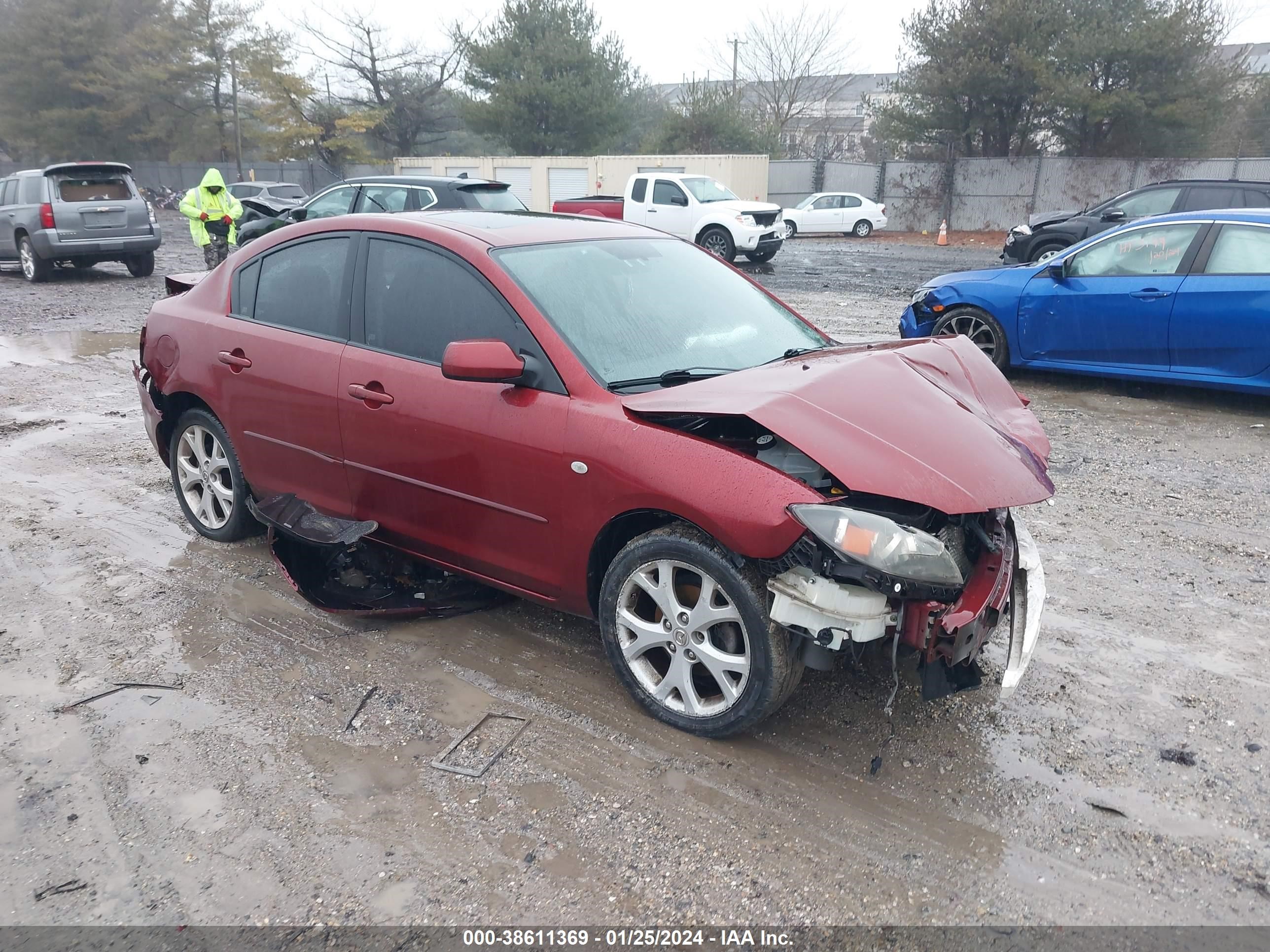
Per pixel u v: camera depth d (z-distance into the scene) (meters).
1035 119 31.27
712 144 42.34
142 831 2.83
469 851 2.74
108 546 5.01
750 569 3.00
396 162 38.31
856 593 2.82
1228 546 4.95
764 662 3.00
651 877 2.63
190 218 15.58
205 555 4.90
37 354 10.20
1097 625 4.09
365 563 4.48
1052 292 8.34
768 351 3.86
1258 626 4.07
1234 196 14.62
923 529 2.99
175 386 4.83
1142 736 3.29
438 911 2.52
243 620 4.18
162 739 3.29
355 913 2.51
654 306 3.84
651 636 3.31
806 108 55.34
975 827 2.84
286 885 2.61
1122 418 7.56
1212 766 3.11
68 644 3.96
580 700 3.53
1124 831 2.81
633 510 3.18
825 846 2.75
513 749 3.22
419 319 3.82
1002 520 3.38
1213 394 8.38
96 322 12.28
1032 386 8.80
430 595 4.31
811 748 3.23
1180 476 6.10
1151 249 7.90
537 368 3.43
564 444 3.31
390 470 3.89
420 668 3.77
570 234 4.08
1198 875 2.63
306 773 3.10
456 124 49.72
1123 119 29.88
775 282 16.69
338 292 4.13
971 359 3.82
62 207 15.70
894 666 2.94
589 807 2.93
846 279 17.28
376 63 47.19
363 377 3.92
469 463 3.60
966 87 30.88
